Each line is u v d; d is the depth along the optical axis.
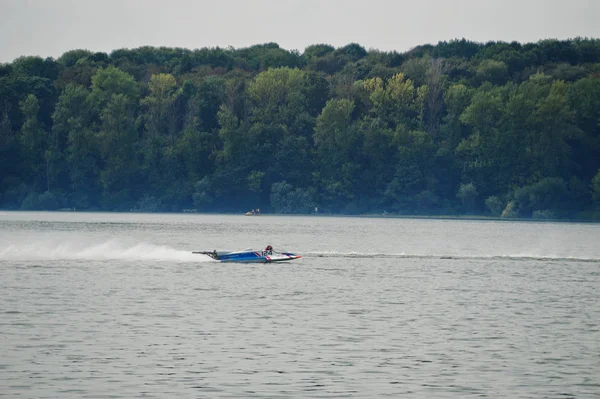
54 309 179.00
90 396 116.88
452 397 118.88
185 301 192.50
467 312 182.50
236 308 183.62
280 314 176.62
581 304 195.50
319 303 192.38
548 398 118.50
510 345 148.75
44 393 117.81
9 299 191.88
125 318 169.50
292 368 132.00
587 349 146.12
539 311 184.88
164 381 124.31
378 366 133.75
